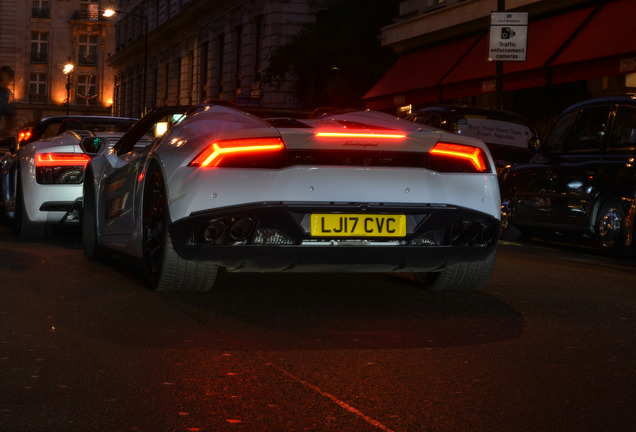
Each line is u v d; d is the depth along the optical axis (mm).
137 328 4633
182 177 5031
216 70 47750
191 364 3900
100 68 84438
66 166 8922
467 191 5324
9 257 7574
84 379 3629
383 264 5297
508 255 9195
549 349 4336
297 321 4906
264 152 5023
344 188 5082
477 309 5426
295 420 3137
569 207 10148
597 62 17953
